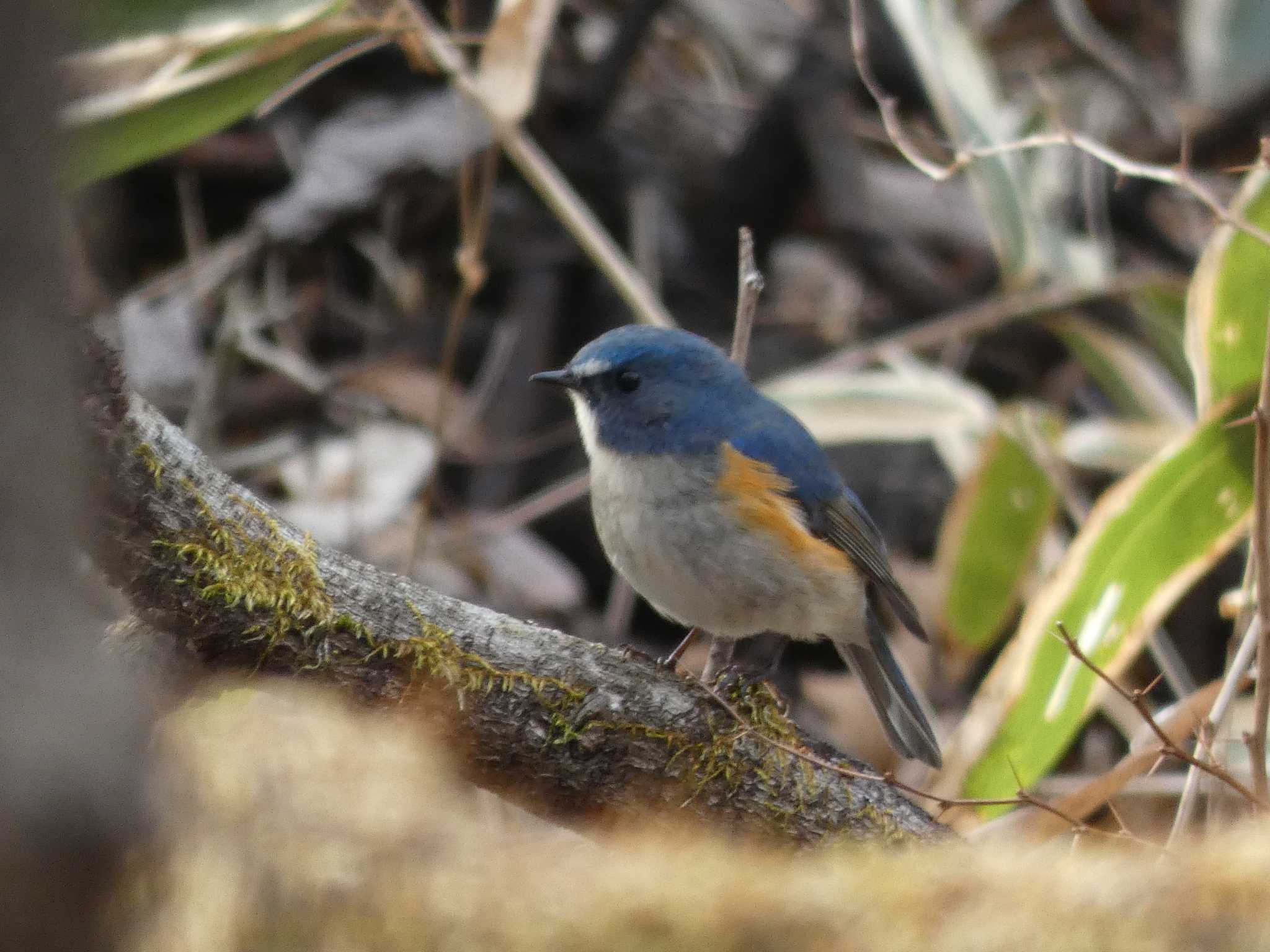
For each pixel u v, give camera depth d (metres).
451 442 13.05
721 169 14.84
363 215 13.16
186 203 13.12
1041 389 15.11
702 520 8.04
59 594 2.02
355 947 3.02
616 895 3.18
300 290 13.88
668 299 14.84
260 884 2.98
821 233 16.08
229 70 9.04
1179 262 15.16
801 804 6.34
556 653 6.15
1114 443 12.11
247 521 5.75
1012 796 8.09
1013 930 3.19
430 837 3.15
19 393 1.95
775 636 12.84
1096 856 3.39
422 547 11.91
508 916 3.12
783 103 14.64
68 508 2.00
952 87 12.63
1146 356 14.20
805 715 12.10
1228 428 8.06
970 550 11.23
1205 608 12.83
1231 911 3.15
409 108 13.73
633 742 6.15
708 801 6.25
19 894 2.03
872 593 10.79
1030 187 13.15
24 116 1.87
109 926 2.45
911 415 12.03
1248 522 8.23
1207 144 14.83
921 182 16.22
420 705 5.93
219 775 3.06
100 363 5.07
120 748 2.12
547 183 10.30
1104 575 8.20
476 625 6.06
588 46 15.58
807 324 14.85
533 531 13.20
